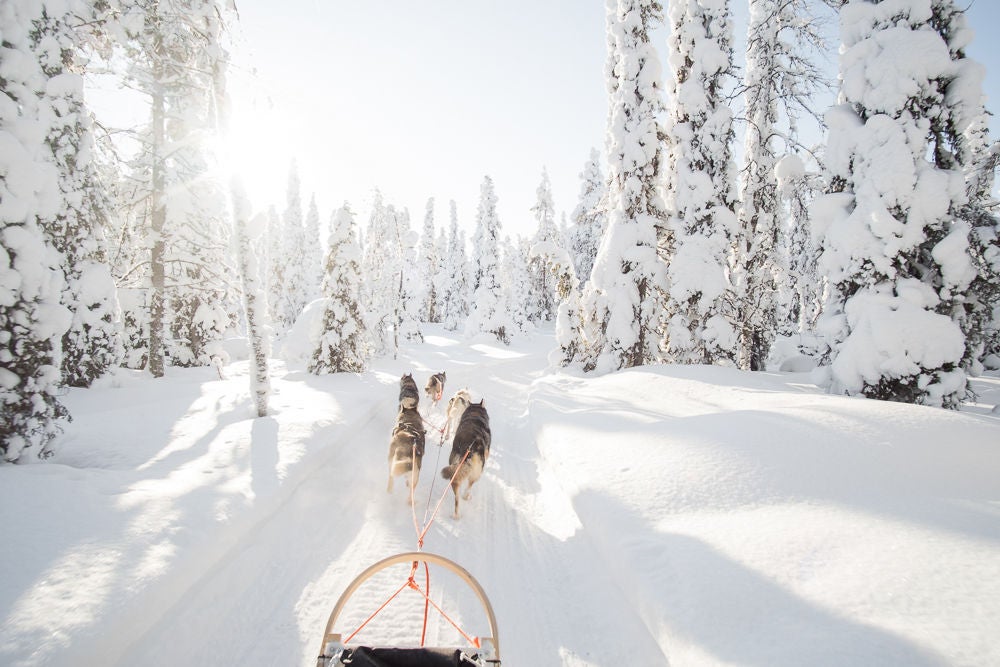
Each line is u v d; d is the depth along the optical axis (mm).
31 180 5879
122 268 14773
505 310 43375
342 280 18969
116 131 12758
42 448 6113
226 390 13227
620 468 6391
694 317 15492
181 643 3621
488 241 43281
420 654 3045
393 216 33625
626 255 16734
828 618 3104
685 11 15562
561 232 53750
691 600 3562
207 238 18031
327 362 18641
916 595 3176
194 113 14789
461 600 4613
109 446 7473
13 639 2934
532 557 5449
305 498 6359
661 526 4805
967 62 9242
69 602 3346
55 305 6113
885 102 9570
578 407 11633
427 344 39688
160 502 5051
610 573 4652
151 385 12930
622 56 16828
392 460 7117
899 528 4059
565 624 4254
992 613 2918
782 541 4078
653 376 13562
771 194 17797
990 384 16375
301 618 4254
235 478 6125
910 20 9664
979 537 3814
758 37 15008
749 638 3094
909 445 5656
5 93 6055
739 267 18375
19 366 5820
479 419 7750
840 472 5273
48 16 9375
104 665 3107
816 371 11000
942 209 9062
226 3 8898
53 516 4441
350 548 5539
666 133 17172
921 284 9344
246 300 9445
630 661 3678
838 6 11227
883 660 2662
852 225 9820
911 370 8945
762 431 6441
